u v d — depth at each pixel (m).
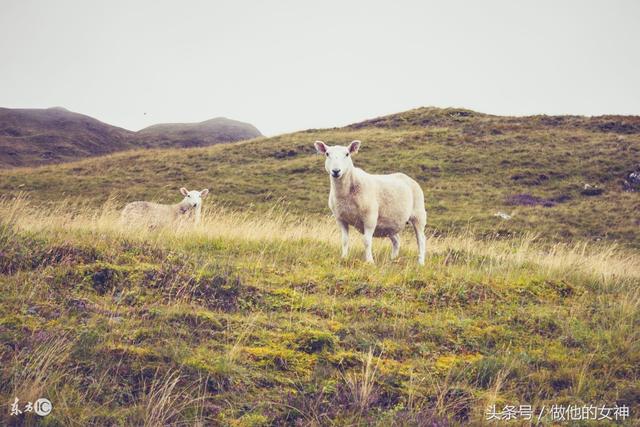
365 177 10.35
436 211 28.75
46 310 6.16
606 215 27.70
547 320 7.19
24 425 4.25
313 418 4.75
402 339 6.40
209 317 6.34
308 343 5.99
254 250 9.84
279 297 7.34
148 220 15.65
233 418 4.69
